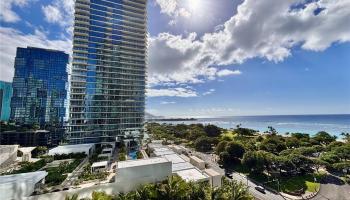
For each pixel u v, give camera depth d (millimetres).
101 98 79875
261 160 50188
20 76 114375
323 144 85250
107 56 83125
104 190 27266
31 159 49438
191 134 104312
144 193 23609
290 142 75312
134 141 80500
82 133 74562
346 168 51188
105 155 51781
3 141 75125
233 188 25453
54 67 123250
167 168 31703
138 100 88438
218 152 68438
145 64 91750
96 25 82438
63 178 34031
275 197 39625
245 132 110500
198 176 33875
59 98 122375
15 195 24953
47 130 85312
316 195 41094
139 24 92312
